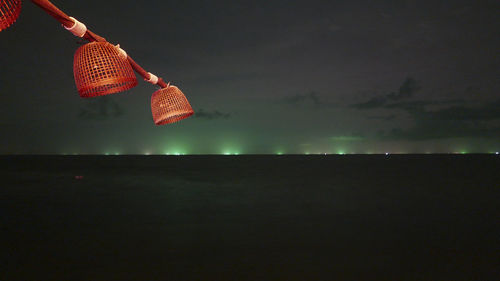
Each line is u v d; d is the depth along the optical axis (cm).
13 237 834
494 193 1622
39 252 710
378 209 1219
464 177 2497
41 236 845
